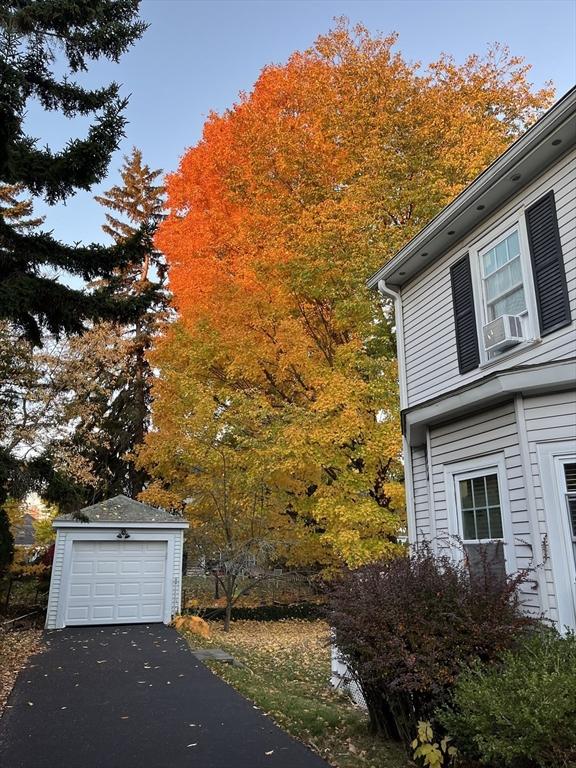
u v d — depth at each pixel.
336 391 11.34
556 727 3.21
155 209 25.19
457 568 5.32
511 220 7.05
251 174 14.00
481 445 6.75
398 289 9.70
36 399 15.72
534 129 6.18
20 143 7.90
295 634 14.09
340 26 14.77
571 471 5.55
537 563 5.56
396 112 13.20
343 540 10.91
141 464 16.00
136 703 6.51
